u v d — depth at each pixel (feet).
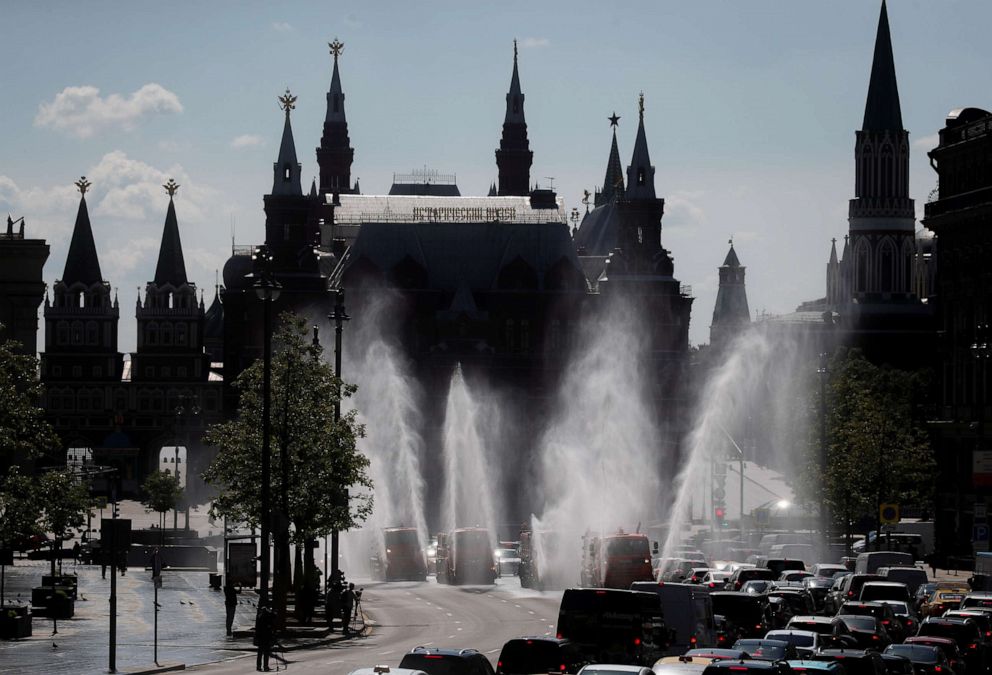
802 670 311.47
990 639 479.00
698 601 447.42
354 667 457.27
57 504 634.43
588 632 408.46
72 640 543.39
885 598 579.89
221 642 539.29
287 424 652.48
